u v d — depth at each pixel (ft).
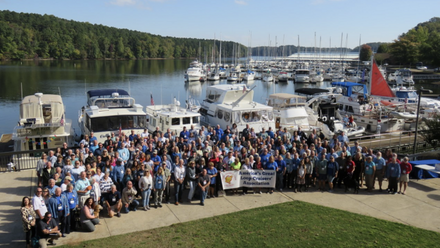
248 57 457.68
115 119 67.56
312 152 48.26
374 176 47.21
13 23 501.56
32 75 308.60
